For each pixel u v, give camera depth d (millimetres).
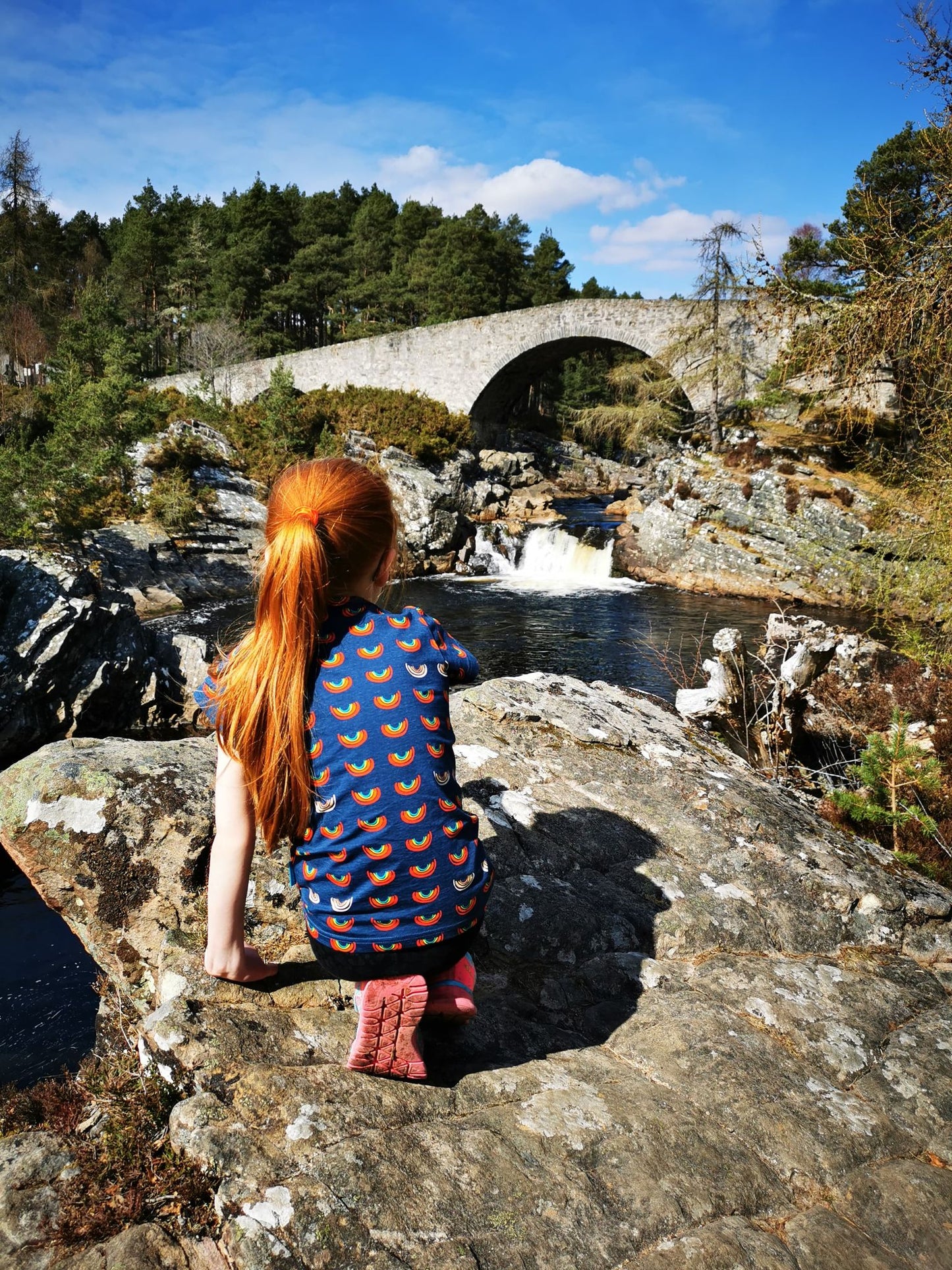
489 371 39031
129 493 26688
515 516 34656
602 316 35094
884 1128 1965
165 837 2301
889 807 5844
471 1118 1719
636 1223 1523
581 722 3838
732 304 29750
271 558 1628
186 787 2438
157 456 28328
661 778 3496
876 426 11461
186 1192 1537
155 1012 1840
